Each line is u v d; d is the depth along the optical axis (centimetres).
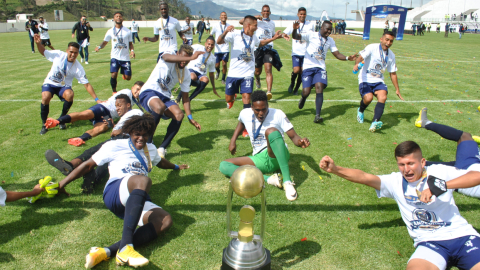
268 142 382
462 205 365
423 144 539
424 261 244
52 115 684
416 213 269
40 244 298
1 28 4622
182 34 930
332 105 769
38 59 1535
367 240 310
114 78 863
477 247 244
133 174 324
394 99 825
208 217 342
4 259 279
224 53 1008
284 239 309
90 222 332
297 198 378
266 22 818
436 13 7250
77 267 273
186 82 516
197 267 274
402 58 1636
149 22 6738
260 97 367
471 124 638
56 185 347
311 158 487
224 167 396
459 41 2931
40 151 502
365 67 607
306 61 664
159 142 554
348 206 365
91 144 534
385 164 469
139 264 251
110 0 11575
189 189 397
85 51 1394
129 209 275
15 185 400
